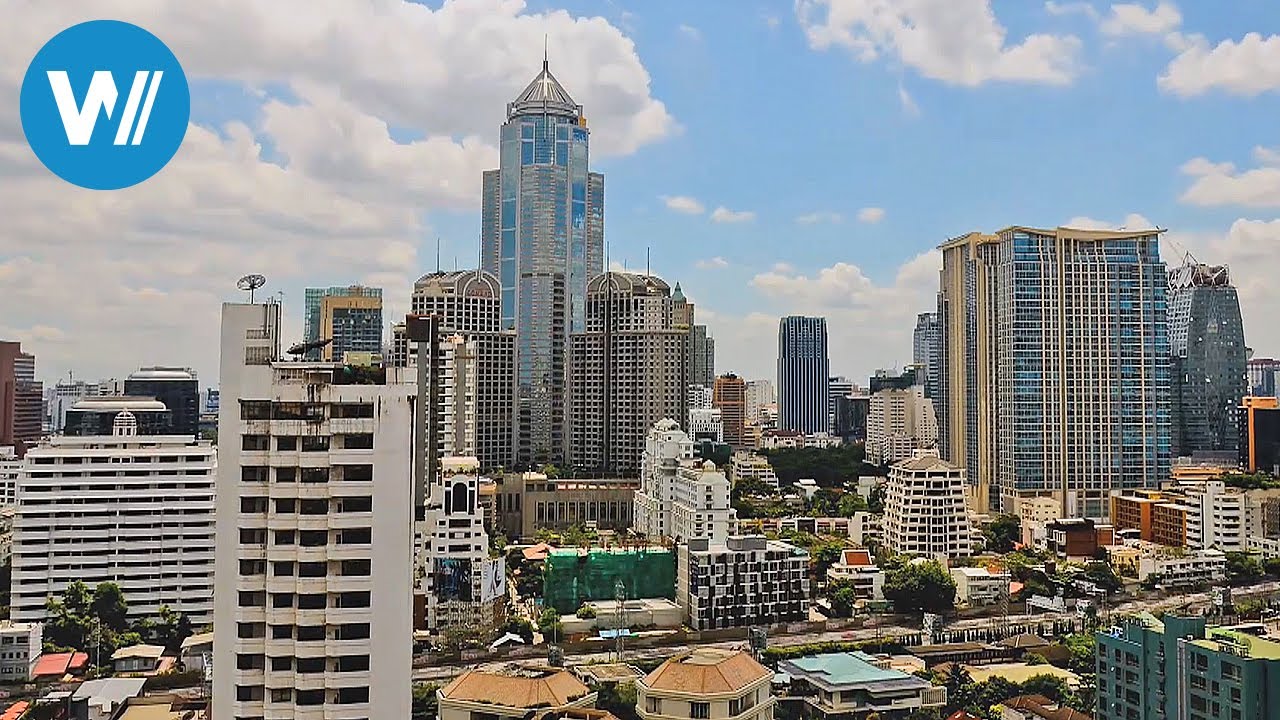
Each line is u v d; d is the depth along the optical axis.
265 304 114.75
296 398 113.50
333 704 111.94
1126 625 178.25
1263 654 153.88
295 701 111.62
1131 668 169.88
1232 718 151.12
